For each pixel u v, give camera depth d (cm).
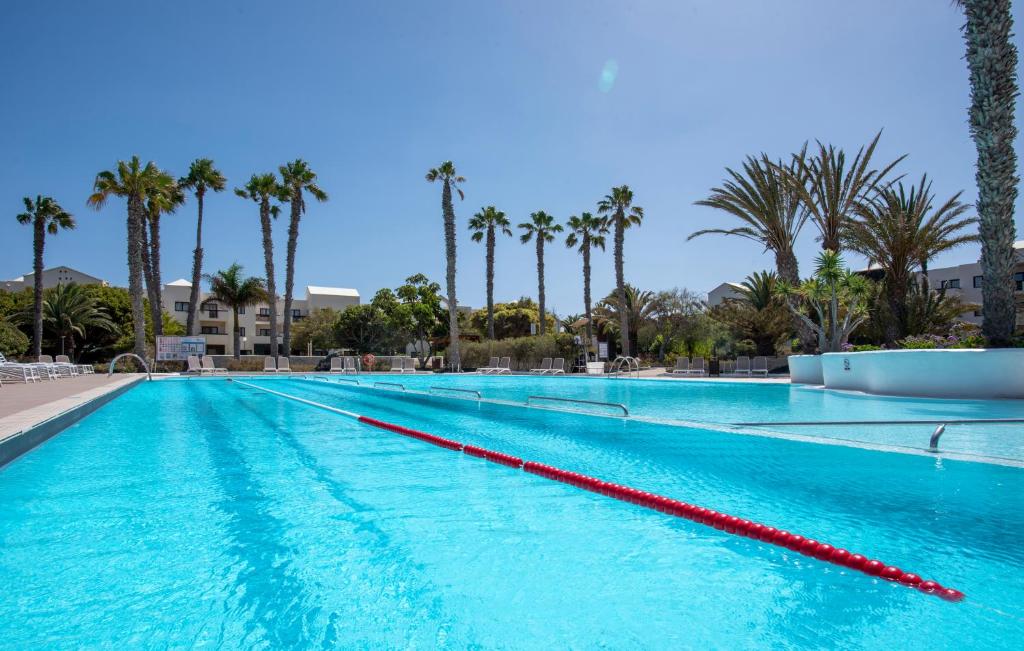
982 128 1111
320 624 218
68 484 456
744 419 811
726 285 4584
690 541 320
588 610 231
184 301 5866
